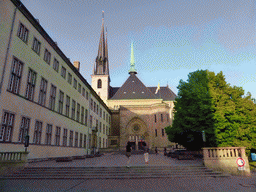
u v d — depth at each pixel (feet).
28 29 59.00
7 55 48.88
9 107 48.75
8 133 48.93
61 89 80.89
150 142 174.40
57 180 37.32
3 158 41.50
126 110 185.98
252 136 62.13
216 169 48.24
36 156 59.93
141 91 210.38
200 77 74.69
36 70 62.49
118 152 137.80
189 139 78.69
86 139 111.65
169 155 94.63
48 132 69.21
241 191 29.14
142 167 46.24
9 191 28.17
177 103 82.94
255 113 65.46
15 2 52.54
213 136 64.39
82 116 106.83
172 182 35.81
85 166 46.47
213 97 66.44
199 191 28.89
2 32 47.75
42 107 65.05
